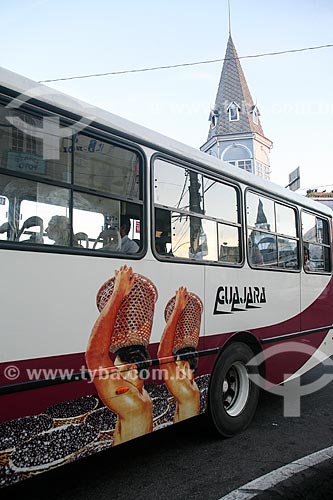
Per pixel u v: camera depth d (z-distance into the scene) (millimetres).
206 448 4625
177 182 4348
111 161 3697
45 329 3064
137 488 3748
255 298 5383
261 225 5664
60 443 3131
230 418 4914
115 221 3682
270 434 5039
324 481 3840
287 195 6332
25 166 3084
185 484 3818
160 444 4738
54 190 3260
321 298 6965
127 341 3662
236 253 5152
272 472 4016
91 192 3500
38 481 3879
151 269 3938
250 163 42438
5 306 2857
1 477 2793
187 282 4336
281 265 6035
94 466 4195
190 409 4320
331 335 7227
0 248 2865
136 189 3889
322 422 5461
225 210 5027
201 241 4609
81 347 3289
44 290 3078
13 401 2875
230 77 44906
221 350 4809
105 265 3516
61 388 3146
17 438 2885
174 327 4152
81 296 3312
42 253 3090
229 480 3885
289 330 6070
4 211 2951
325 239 7332
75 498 3578
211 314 4645
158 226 4066
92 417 3354
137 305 3766
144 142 4000
